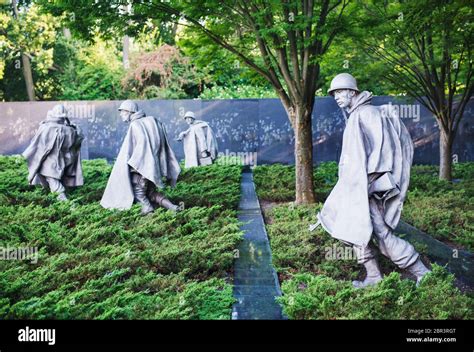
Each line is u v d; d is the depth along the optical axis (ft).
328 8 40.70
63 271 21.02
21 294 17.39
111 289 18.44
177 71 97.81
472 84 50.24
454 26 36.52
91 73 100.12
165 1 37.99
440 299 18.24
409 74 53.16
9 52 92.68
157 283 20.25
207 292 19.08
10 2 89.30
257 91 92.07
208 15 37.24
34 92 96.32
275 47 36.99
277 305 19.48
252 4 36.40
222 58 45.65
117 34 40.75
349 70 48.47
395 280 18.66
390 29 40.24
